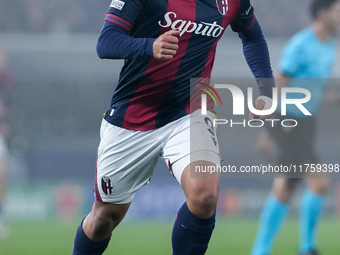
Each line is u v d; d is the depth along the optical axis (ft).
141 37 46.88
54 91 174.50
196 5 46.65
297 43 78.28
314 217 75.97
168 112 48.14
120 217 51.37
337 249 88.79
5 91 113.50
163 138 48.29
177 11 46.11
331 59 79.87
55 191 150.92
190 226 44.47
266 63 53.26
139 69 47.32
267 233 75.15
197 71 48.21
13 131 162.91
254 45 53.06
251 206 155.63
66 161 158.40
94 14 216.95
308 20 231.30
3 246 90.38
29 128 169.68
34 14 211.82
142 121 48.24
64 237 103.50
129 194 50.47
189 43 47.03
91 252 52.49
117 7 45.09
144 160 49.16
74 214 150.92
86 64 175.94
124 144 48.85
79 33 212.84
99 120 176.14
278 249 88.48
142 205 150.30
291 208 153.28
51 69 174.91
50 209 150.20
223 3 48.11
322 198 75.97
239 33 53.11
